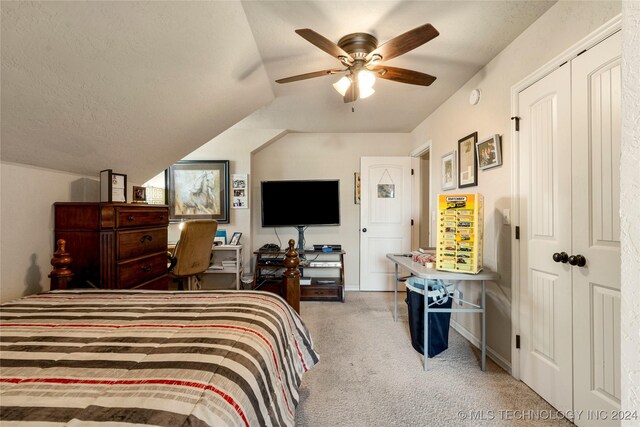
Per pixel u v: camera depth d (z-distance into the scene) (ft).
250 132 13.94
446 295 7.81
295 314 5.62
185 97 6.82
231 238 13.84
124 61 5.01
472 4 5.56
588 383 4.94
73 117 5.45
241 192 13.87
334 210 14.20
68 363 2.81
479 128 8.18
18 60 4.03
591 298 4.89
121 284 6.50
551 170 5.68
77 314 4.12
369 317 10.80
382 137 14.98
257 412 2.80
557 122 5.52
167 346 3.16
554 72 5.57
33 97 4.64
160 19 4.71
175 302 4.72
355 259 14.99
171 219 13.51
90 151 6.64
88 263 6.36
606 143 4.62
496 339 7.47
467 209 7.14
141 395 2.36
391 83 9.01
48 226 6.35
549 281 5.76
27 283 5.90
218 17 5.38
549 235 5.74
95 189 7.74
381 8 5.63
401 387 6.39
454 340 8.79
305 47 6.89
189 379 2.59
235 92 7.97
